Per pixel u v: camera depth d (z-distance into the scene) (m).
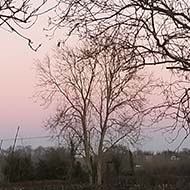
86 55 9.24
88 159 42.66
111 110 39.69
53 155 48.38
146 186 31.69
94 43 9.05
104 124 41.12
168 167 31.64
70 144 44.12
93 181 41.47
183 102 9.43
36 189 38.81
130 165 37.62
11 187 41.19
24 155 48.31
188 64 8.95
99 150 41.56
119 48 9.02
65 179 46.25
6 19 5.58
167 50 8.81
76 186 38.28
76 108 42.78
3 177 46.53
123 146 40.75
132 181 33.28
